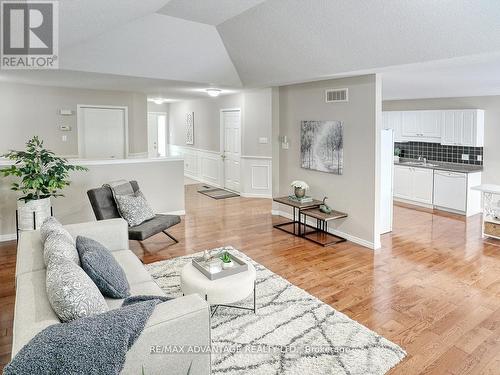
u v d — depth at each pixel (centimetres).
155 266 418
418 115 742
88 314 183
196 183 986
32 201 451
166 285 369
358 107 488
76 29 340
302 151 589
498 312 320
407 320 307
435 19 305
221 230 568
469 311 322
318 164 559
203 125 971
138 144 809
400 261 441
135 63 492
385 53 375
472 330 292
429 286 372
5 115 652
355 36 370
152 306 189
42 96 682
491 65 397
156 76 540
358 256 458
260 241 517
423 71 440
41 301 200
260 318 306
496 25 285
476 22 290
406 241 518
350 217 516
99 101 743
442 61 357
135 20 409
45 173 460
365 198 491
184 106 1059
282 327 293
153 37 446
